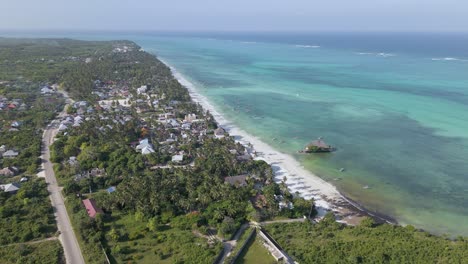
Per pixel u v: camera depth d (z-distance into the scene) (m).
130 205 95.25
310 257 77.38
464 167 125.31
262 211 94.56
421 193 109.31
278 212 94.75
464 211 99.94
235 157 125.94
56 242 81.12
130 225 88.88
